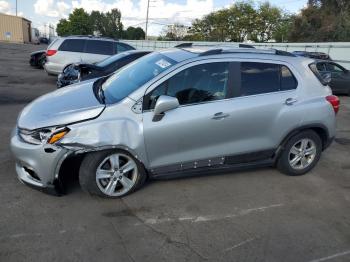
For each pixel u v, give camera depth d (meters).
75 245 3.01
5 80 12.09
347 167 5.34
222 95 4.07
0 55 23.89
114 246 3.04
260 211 3.80
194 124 3.89
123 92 3.94
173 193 4.06
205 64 4.01
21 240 3.02
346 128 8.01
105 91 4.23
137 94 3.73
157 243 3.12
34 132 3.47
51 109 3.70
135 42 44.31
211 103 3.99
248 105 4.14
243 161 4.39
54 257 2.84
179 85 3.88
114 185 3.77
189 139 3.93
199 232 3.33
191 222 3.49
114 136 3.57
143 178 3.96
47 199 3.72
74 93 4.24
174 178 4.24
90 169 3.61
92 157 3.60
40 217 3.38
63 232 3.18
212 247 3.12
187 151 3.99
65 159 3.48
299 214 3.80
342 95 14.38
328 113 4.67
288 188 4.43
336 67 13.86
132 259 2.89
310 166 4.86
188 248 3.08
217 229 3.40
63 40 11.69
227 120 4.04
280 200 4.09
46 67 11.76
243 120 4.14
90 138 3.49
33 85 11.34
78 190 3.95
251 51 4.40
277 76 4.41
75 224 3.31
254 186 4.41
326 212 3.89
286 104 4.37
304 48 25.62
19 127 3.65
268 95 4.30
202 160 4.12
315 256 3.09
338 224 3.65
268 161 4.58
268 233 3.39
